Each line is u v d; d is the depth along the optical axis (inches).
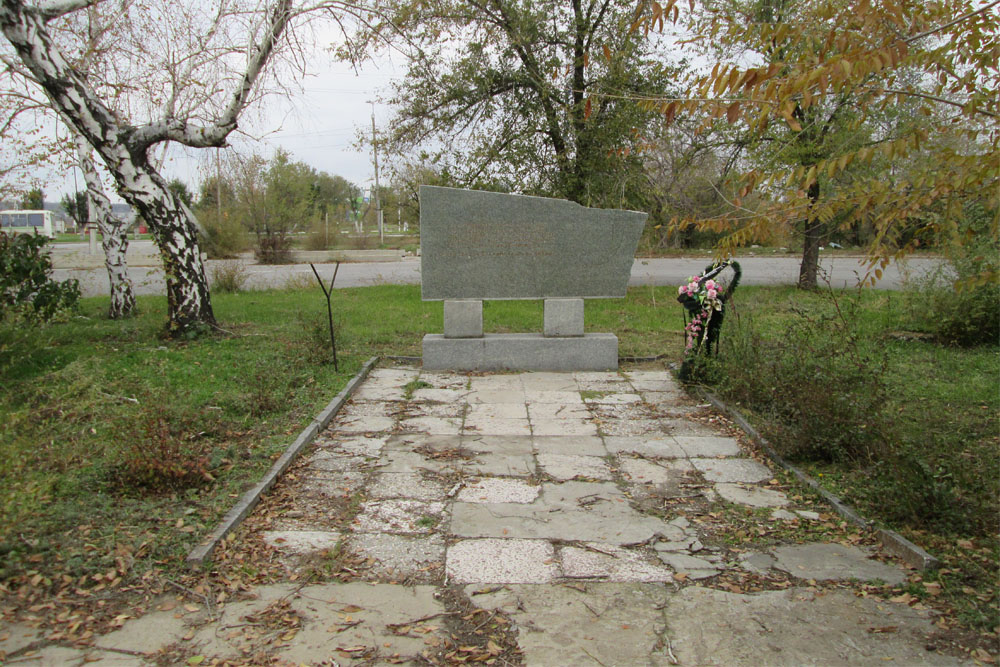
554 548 163.8
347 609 137.3
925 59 160.2
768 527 175.9
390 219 1646.2
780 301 554.9
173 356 344.5
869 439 206.7
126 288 477.7
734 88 144.6
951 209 152.7
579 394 305.4
